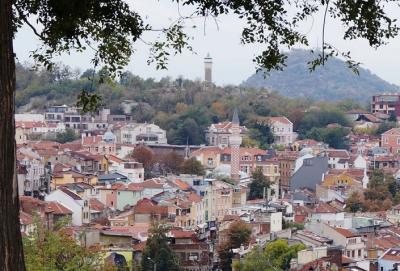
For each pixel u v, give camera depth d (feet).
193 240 643.45
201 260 625.82
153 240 546.26
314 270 538.88
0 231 72.54
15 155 73.92
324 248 588.50
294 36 116.88
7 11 74.08
